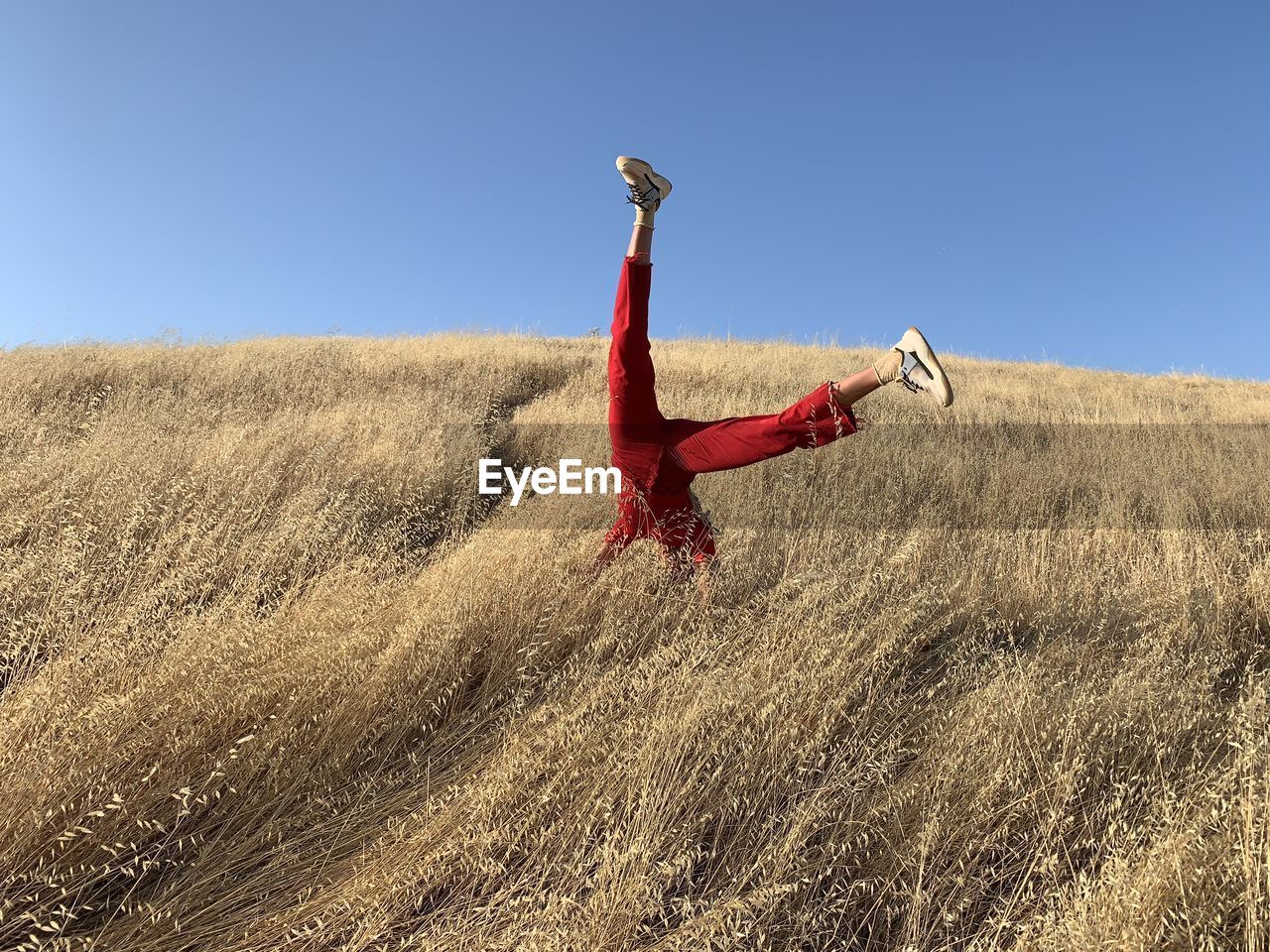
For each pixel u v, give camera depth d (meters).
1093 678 3.40
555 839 2.47
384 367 11.66
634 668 3.30
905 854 2.46
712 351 14.70
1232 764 2.76
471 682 3.47
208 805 2.54
